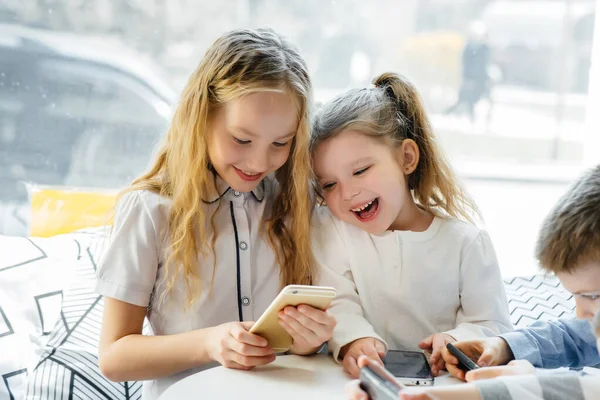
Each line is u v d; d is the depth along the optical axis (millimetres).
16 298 1410
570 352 1030
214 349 961
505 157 2215
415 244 1121
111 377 1051
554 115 2205
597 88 2010
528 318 1415
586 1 2152
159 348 1016
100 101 2029
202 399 840
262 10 2072
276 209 1165
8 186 1979
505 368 854
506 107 2201
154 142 2051
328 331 922
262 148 1026
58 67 2006
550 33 2172
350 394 793
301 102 1056
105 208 1814
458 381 918
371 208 1129
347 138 1098
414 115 1187
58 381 1277
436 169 1194
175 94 2062
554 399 729
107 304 1082
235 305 1121
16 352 1345
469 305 1125
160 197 1097
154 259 1080
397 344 1129
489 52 2174
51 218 1775
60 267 1483
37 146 2000
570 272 776
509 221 2082
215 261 1102
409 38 2139
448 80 2176
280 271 1148
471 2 2146
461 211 1212
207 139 1067
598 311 756
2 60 1979
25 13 1980
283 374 931
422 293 1120
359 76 2129
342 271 1139
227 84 1015
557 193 2207
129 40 2037
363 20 2109
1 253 1477
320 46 2104
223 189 1130
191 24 2051
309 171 1112
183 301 1092
